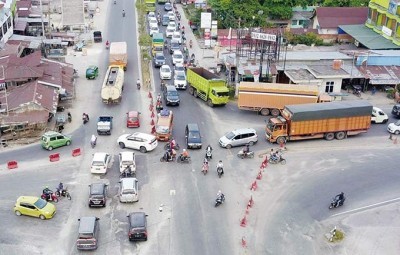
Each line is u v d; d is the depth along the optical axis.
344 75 82.06
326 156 63.47
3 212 50.12
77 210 51.00
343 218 51.56
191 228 48.88
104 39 109.25
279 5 118.38
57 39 98.06
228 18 115.38
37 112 67.25
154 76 89.56
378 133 70.44
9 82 74.88
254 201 53.53
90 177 56.94
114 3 139.25
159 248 45.94
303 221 50.75
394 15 97.69
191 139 63.78
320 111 65.38
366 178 58.72
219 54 99.75
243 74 80.88
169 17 121.94
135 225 46.34
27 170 57.75
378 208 53.34
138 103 77.69
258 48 84.56
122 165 56.78
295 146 65.94
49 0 115.06
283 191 55.59
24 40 95.69
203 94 78.44
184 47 104.75
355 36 104.12
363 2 121.06
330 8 114.56
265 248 46.56
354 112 66.75
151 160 61.25
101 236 47.22
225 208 52.22
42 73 76.31
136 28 118.12
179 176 57.81
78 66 92.88
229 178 57.81
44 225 48.50
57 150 62.56
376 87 85.94
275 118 66.81
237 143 64.69
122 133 67.75
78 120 71.06
